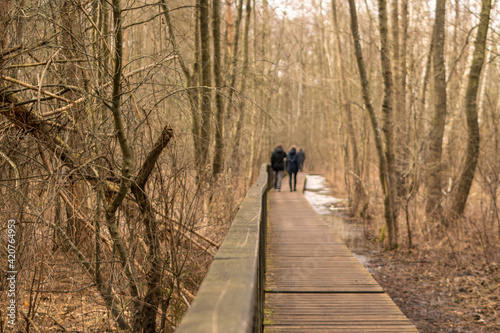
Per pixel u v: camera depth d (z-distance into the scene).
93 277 4.08
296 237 8.73
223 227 6.23
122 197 3.68
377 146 8.63
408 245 8.44
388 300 4.98
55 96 3.56
